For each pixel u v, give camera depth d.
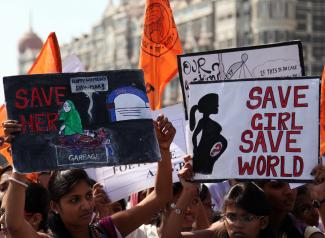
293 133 5.51
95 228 5.37
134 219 5.45
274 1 74.44
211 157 5.56
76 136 5.21
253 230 5.25
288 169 5.50
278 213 5.76
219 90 5.58
